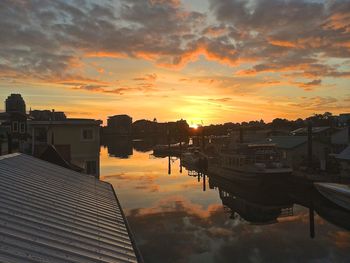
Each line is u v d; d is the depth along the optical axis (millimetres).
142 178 56406
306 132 69625
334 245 24031
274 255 22297
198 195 42281
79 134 36188
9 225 7895
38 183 12359
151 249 23406
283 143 54125
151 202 37844
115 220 11141
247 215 32375
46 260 6609
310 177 40469
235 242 24656
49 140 35438
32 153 34031
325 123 108438
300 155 50969
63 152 30438
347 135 51812
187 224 29438
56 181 13586
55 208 10125
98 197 13508
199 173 61656
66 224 9180
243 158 46844
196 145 108938
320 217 31766
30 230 8008
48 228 8469
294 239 25484
